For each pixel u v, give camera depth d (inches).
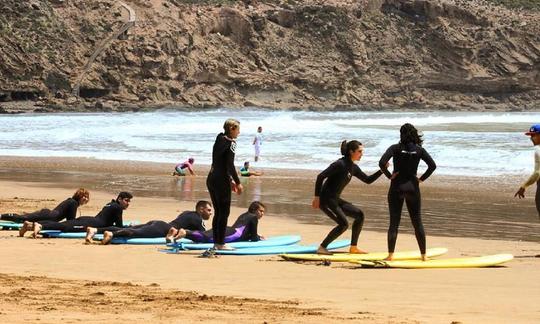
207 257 548.1
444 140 1761.8
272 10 5900.6
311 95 5516.7
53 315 335.6
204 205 622.5
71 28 5231.3
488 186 1083.3
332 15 5905.5
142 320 329.1
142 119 3137.3
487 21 6274.6
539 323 341.4
